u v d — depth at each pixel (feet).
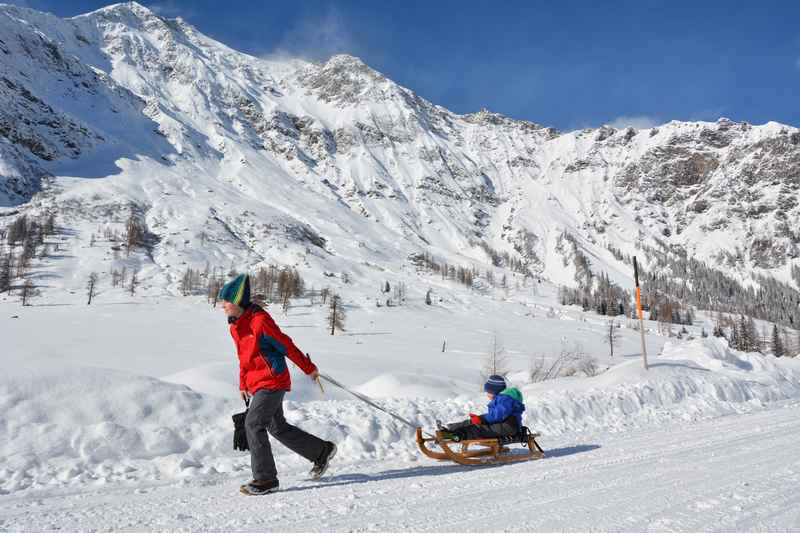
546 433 26.35
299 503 13.07
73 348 213.05
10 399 18.47
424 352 288.92
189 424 20.52
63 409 18.94
